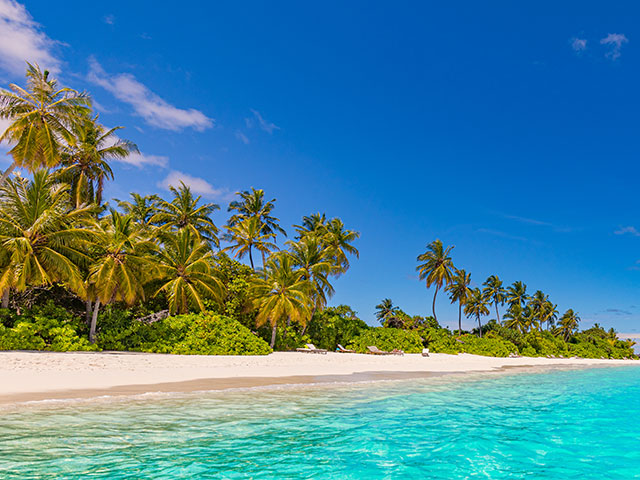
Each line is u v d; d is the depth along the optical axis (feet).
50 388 39.42
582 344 251.39
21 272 70.33
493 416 37.91
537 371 102.12
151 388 42.60
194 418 30.40
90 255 85.05
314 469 21.80
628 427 35.68
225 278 118.93
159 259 100.07
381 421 33.32
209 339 88.94
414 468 22.86
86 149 107.14
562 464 24.57
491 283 301.02
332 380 57.72
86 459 20.80
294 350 113.09
